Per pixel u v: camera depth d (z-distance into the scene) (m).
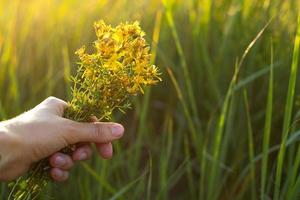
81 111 0.82
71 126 0.81
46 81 1.35
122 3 1.51
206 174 1.23
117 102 0.82
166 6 1.21
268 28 1.30
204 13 1.37
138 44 0.78
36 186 0.85
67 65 1.29
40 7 1.50
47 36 1.44
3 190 1.13
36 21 1.46
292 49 1.27
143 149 1.38
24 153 0.80
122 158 1.31
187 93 1.37
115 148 1.29
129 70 0.80
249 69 1.29
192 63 1.40
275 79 1.29
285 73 1.28
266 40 1.30
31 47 1.42
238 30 1.34
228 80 1.33
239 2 1.30
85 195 1.20
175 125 1.39
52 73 1.35
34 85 1.38
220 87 1.34
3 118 1.20
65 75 1.28
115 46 0.78
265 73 1.29
